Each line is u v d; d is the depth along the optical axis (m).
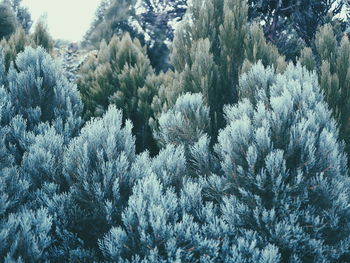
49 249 3.88
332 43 6.27
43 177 4.48
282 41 10.71
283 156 3.96
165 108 6.07
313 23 10.30
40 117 5.89
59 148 4.66
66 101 6.00
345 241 3.68
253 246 3.47
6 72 6.48
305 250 3.69
